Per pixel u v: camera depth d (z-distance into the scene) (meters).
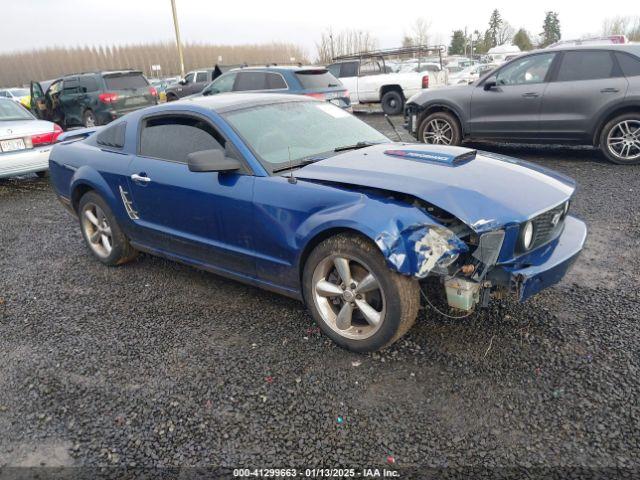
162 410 2.72
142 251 4.44
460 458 2.30
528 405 2.58
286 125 3.83
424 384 2.79
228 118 3.66
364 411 2.62
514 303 3.56
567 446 2.32
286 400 2.73
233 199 3.40
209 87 12.74
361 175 3.10
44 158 8.27
